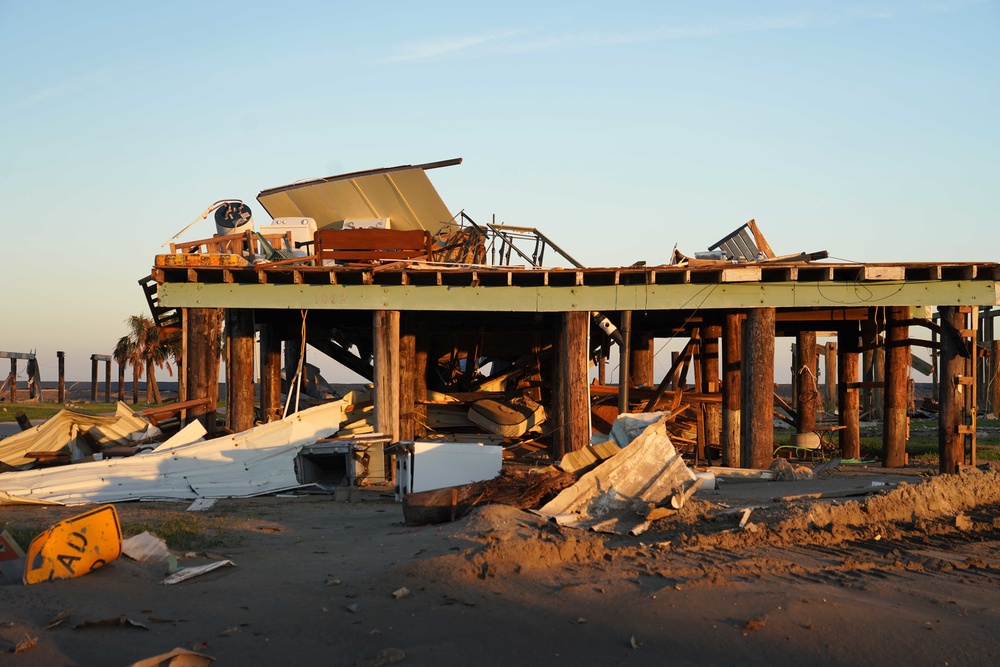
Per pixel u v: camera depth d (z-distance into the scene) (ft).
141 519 39.65
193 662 18.72
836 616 23.71
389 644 20.71
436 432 72.69
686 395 72.23
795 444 77.25
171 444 53.47
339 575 26.78
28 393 222.07
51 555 24.52
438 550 29.58
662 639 21.66
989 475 46.26
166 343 216.74
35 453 55.57
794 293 58.54
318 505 46.78
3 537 27.12
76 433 57.47
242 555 30.30
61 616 20.93
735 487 51.16
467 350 82.48
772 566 28.91
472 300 59.52
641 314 73.56
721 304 58.75
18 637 19.75
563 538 30.30
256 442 53.57
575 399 59.41
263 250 69.05
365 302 59.52
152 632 20.80
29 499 46.14
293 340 79.61
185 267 58.13
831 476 60.08
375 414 59.21
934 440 92.63
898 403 69.31
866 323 74.59
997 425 118.11
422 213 74.54
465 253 71.61
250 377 62.80
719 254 65.87
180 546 31.42
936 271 58.23
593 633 21.90
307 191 75.61
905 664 20.84
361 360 83.71
